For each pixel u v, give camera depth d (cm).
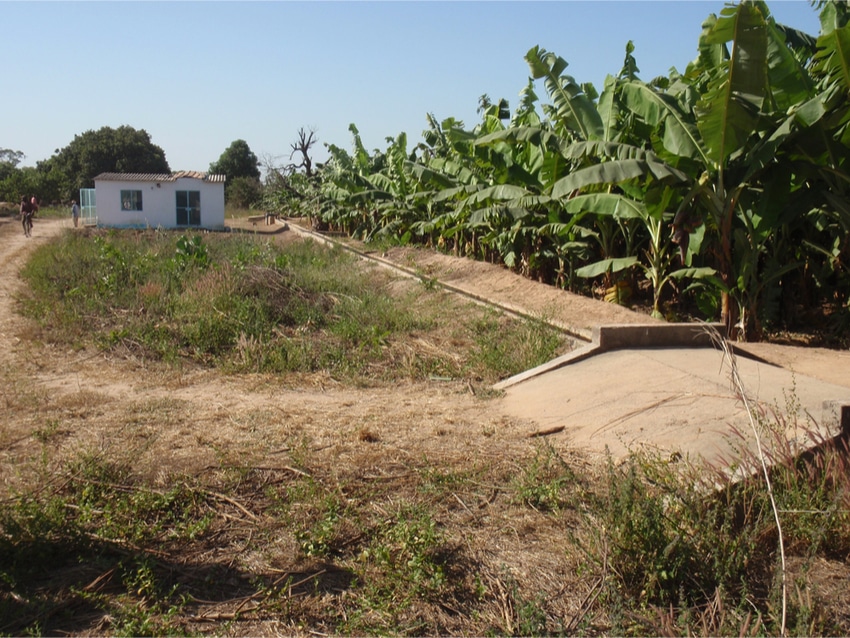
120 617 405
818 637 374
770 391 682
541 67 1254
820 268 1248
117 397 852
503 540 486
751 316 1095
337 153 2944
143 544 481
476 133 1748
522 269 1652
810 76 1034
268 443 673
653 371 779
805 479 485
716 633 372
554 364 886
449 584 436
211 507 537
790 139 991
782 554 390
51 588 432
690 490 474
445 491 559
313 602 422
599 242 1423
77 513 512
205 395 872
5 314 1338
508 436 692
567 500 532
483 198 1459
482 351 1041
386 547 461
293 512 524
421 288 1606
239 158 7406
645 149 1136
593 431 680
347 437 690
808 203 1041
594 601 415
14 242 2766
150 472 589
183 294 1374
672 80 1311
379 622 402
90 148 6575
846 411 538
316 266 1908
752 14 866
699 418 642
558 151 1216
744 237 1071
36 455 637
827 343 1105
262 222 4741
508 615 404
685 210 1082
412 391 903
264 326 1196
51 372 979
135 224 3706
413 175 1803
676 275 1123
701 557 425
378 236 2611
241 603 422
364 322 1260
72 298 1404
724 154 991
